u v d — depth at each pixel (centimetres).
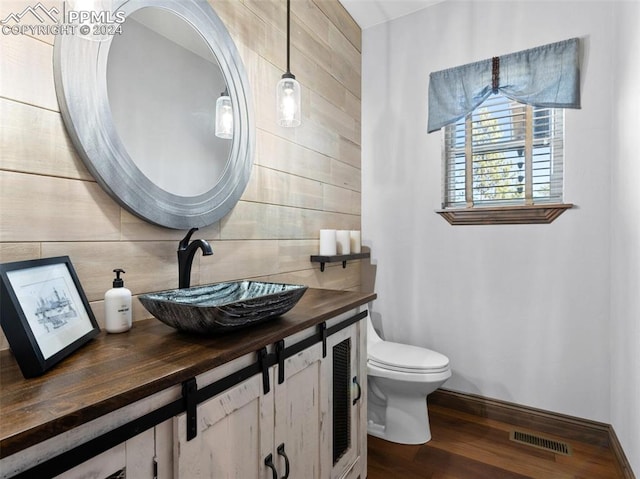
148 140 118
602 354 198
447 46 243
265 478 99
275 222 180
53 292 84
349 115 257
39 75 92
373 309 270
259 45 171
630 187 160
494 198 230
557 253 210
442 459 185
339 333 139
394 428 202
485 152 233
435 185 247
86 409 57
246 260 162
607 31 196
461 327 238
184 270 121
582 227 203
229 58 150
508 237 223
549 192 215
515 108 224
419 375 187
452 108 238
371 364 200
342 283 245
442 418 228
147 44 118
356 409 152
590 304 201
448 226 243
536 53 212
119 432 64
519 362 220
